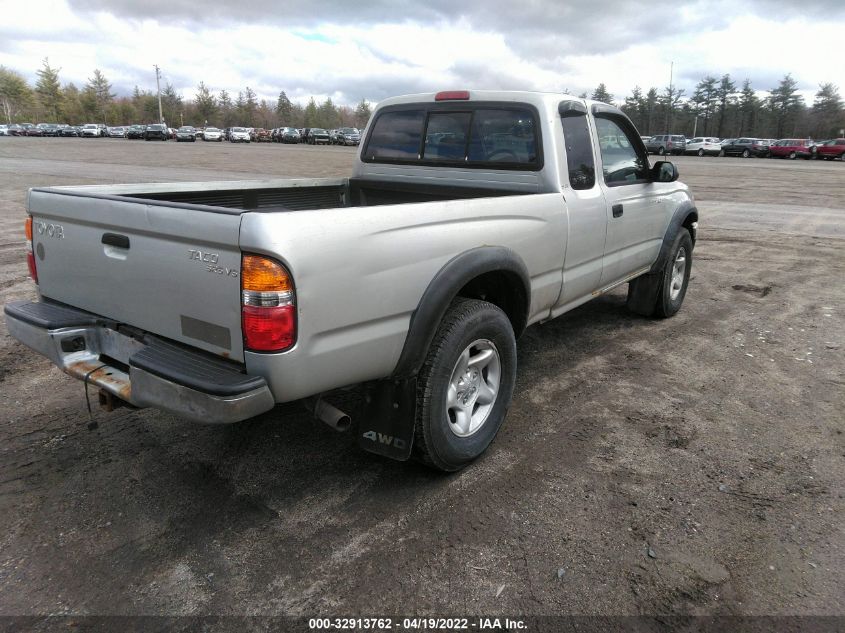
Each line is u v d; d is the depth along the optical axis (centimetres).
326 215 231
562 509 288
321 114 13062
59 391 405
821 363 477
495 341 320
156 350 250
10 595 231
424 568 248
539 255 353
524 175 391
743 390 425
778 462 331
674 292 589
